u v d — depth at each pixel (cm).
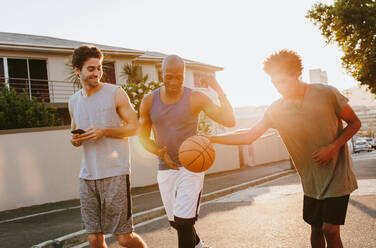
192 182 316
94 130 286
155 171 1321
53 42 1809
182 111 319
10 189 948
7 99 1249
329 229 258
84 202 305
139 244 313
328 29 1825
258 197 836
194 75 2412
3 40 1603
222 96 315
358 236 441
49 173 1025
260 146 2209
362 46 1753
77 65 302
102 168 299
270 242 448
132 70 1897
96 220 305
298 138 273
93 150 300
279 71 259
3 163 944
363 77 1838
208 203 838
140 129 324
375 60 1742
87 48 301
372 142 6053
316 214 277
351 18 1706
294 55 261
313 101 261
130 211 308
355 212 569
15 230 633
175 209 313
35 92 1662
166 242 498
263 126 296
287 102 273
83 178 305
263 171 1563
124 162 308
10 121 1212
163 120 323
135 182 1251
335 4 1766
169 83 302
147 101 336
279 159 2434
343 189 258
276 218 582
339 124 273
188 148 302
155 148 334
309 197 283
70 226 627
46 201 1010
